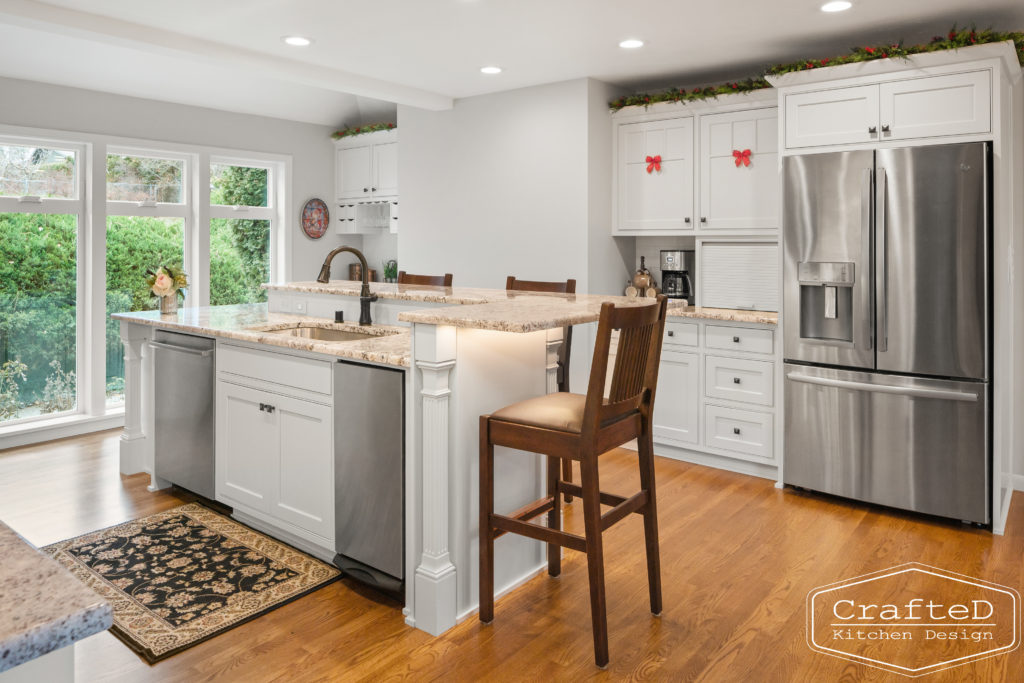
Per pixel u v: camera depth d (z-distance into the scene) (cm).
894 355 336
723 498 365
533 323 206
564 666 213
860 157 336
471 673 210
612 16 338
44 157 480
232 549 294
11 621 58
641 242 505
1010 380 369
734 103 420
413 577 237
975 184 310
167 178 546
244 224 596
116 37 345
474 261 513
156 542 300
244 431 308
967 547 302
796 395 367
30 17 317
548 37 371
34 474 396
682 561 287
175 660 215
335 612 246
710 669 211
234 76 519
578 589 264
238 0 316
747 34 367
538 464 273
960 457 322
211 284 575
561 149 463
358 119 638
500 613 246
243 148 577
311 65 423
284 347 280
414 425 232
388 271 639
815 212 352
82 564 279
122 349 522
